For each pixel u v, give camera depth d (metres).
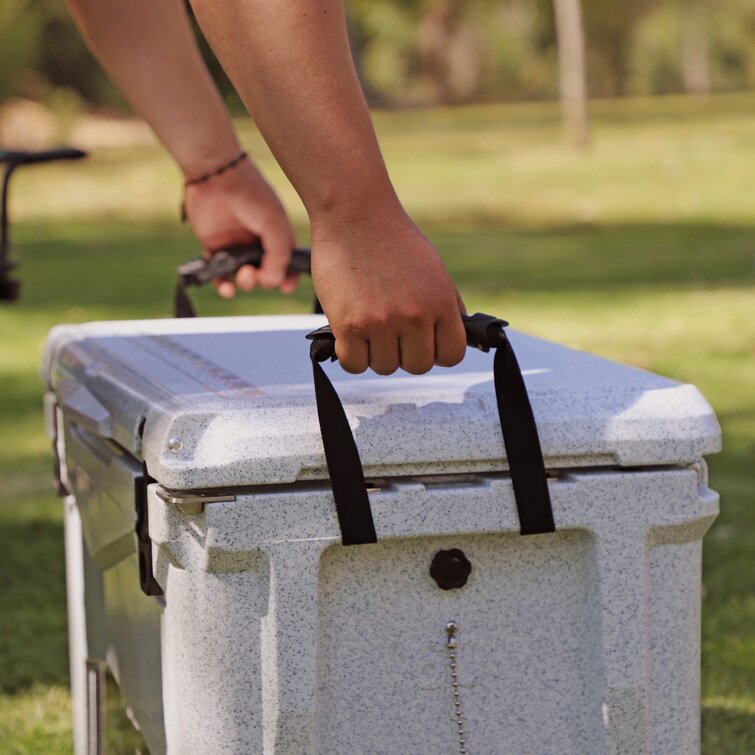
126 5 2.31
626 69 57.44
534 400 1.48
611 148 22.28
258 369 1.75
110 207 15.47
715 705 2.86
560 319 7.89
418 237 1.36
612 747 1.52
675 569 1.53
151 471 1.46
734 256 10.69
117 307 8.58
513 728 1.52
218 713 1.45
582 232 12.74
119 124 26.94
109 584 1.96
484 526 1.45
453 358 1.38
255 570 1.42
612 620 1.50
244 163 2.40
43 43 25.61
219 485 1.38
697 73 61.47
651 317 7.89
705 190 16.22
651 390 1.52
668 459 1.49
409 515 1.43
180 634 1.48
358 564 1.45
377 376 1.65
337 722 1.48
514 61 56.41
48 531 4.20
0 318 8.17
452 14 52.72
